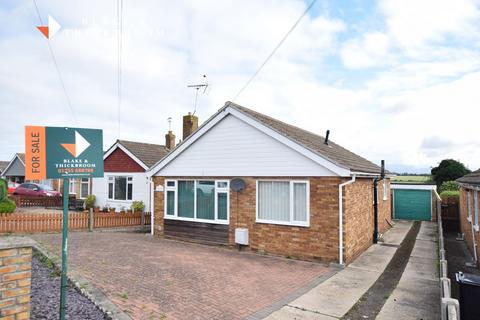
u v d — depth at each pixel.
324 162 9.98
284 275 8.61
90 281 7.20
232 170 12.19
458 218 17.80
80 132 5.00
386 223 17.47
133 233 15.88
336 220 9.84
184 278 7.96
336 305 6.60
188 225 13.31
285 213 10.92
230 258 10.45
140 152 21.28
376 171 13.83
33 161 4.52
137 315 5.59
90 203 22.42
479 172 12.34
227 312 6.02
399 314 6.21
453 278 9.31
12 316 4.00
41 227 14.70
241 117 11.86
